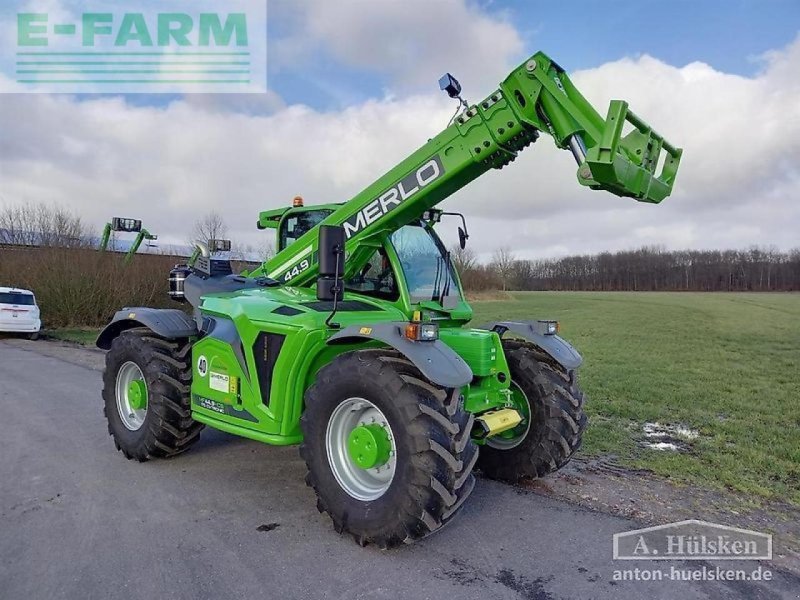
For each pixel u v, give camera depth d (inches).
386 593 116.2
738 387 354.9
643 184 145.7
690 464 201.9
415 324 133.9
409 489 125.0
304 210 212.1
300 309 161.8
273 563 127.7
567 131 143.9
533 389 177.8
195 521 149.9
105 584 118.1
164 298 851.4
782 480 187.9
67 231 981.2
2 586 116.9
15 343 630.5
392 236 181.0
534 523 151.9
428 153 164.2
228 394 173.2
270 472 189.5
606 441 230.7
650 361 474.6
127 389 206.2
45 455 205.9
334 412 141.9
